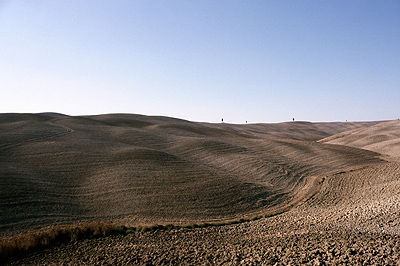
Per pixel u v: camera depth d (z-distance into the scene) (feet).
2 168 120.06
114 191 111.55
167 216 94.53
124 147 175.73
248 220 94.12
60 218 88.12
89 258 53.06
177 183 124.06
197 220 92.89
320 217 82.02
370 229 56.54
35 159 138.72
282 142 256.93
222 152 196.44
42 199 98.48
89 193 109.60
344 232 54.13
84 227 74.18
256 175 152.35
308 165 182.19
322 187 133.69
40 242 65.21
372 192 107.86
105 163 141.49
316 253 38.81
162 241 66.44
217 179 132.87
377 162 191.01
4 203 91.35
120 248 59.16
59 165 133.69
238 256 43.68
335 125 638.12
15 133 189.37
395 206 71.72
